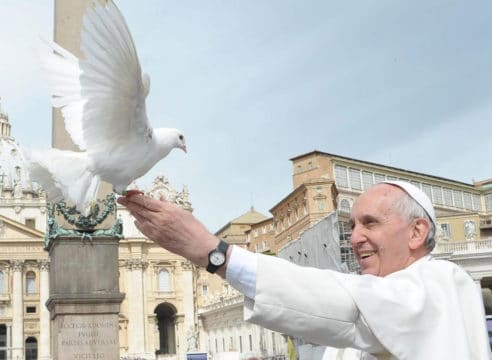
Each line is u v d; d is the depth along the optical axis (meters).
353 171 84.94
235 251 3.04
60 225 15.99
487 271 51.75
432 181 95.06
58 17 14.72
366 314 3.01
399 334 3.02
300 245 49.00
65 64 3.47
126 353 96.88
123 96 3.35
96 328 15.77
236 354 70.62
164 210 3.03
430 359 3.03
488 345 3.22
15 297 96.31
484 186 103.50
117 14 3.18
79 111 3.42
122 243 100.00
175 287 100.81
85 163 3.37
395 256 3.52
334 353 4.05
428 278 3.22
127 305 98.44
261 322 3.00
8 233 97.88
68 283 15.82
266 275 3.00
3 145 141.75
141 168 3.54
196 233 3.04
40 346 96.00
